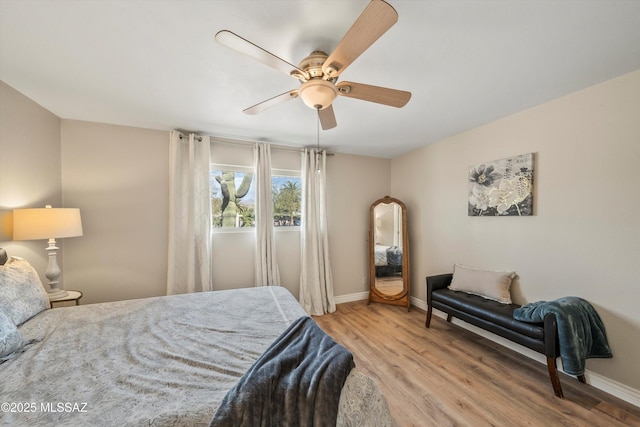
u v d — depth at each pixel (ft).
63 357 3.98
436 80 6.01
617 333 5.95
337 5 3.85
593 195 6.34
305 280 11.36
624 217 5.86
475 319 7.83
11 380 3.39
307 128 9.27
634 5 3.80
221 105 7.30
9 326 4.17
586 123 6.43
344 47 3.78
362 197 13.30
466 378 6.66
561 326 5.83
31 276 5.88
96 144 8.55
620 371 5.89
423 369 7.06
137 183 9.08
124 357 4.00
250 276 10.71
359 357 7.68
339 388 3.27
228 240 10.39
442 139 10.66
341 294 12.78
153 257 9.27
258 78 5.89
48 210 6.45
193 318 5.56
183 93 6.59
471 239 9.54
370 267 12.75
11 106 6.26
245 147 10.75
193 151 9.52
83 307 6.13
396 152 12.82
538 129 7.41
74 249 8.32
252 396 2.96
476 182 9.20
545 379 6.62
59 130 8.09
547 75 5.83
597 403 5.73
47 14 3.95
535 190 7.52
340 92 5.01
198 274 9.71
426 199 11.61
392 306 12.21
